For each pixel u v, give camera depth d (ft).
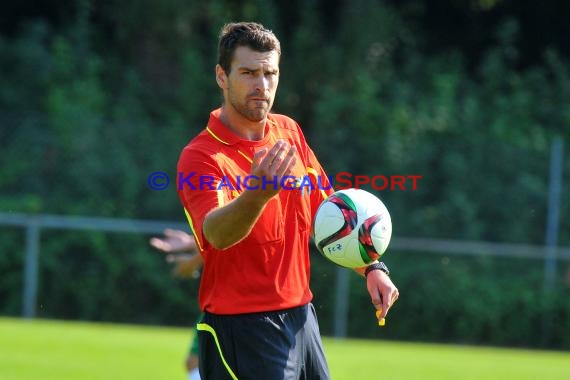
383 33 223.51
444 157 188.03
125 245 180.04
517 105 217.15
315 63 216.95
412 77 229.04
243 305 52.65
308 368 54.65
